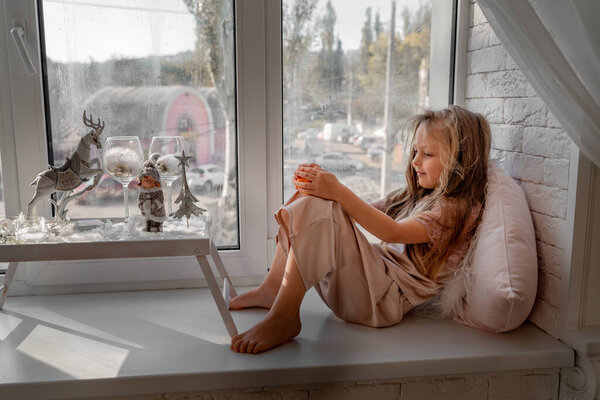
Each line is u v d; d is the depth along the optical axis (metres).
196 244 1.28
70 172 1.34
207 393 1.22
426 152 1.44
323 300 1.48
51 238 1.28
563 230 1.32
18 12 1.49
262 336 1.29
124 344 1.31
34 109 1.54
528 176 1.44
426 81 1.72
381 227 1.35
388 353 1.27
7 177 1.57
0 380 1.14
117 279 1.65
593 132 1.19
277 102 1.66
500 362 1.27
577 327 1.33
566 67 1.16
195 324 1.43
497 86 1.56
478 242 1.39
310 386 1.25
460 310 1.42
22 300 1.59
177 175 1.40
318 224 1.32
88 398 1.17
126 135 1.62
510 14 1.16
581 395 1.29
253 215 1.70
